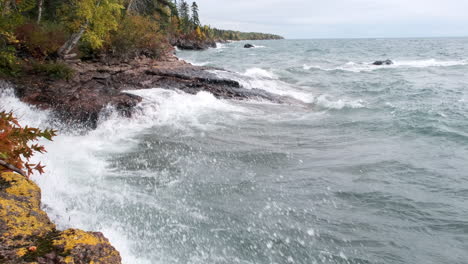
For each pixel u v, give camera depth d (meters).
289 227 5.34
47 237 3.43
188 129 10.68
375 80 22.20
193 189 6.51
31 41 14.73
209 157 8.27
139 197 6.08
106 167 7.46
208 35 103.56
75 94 11.45
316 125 11.53
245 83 17.17
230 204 6.00
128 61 19.44
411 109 13.36
